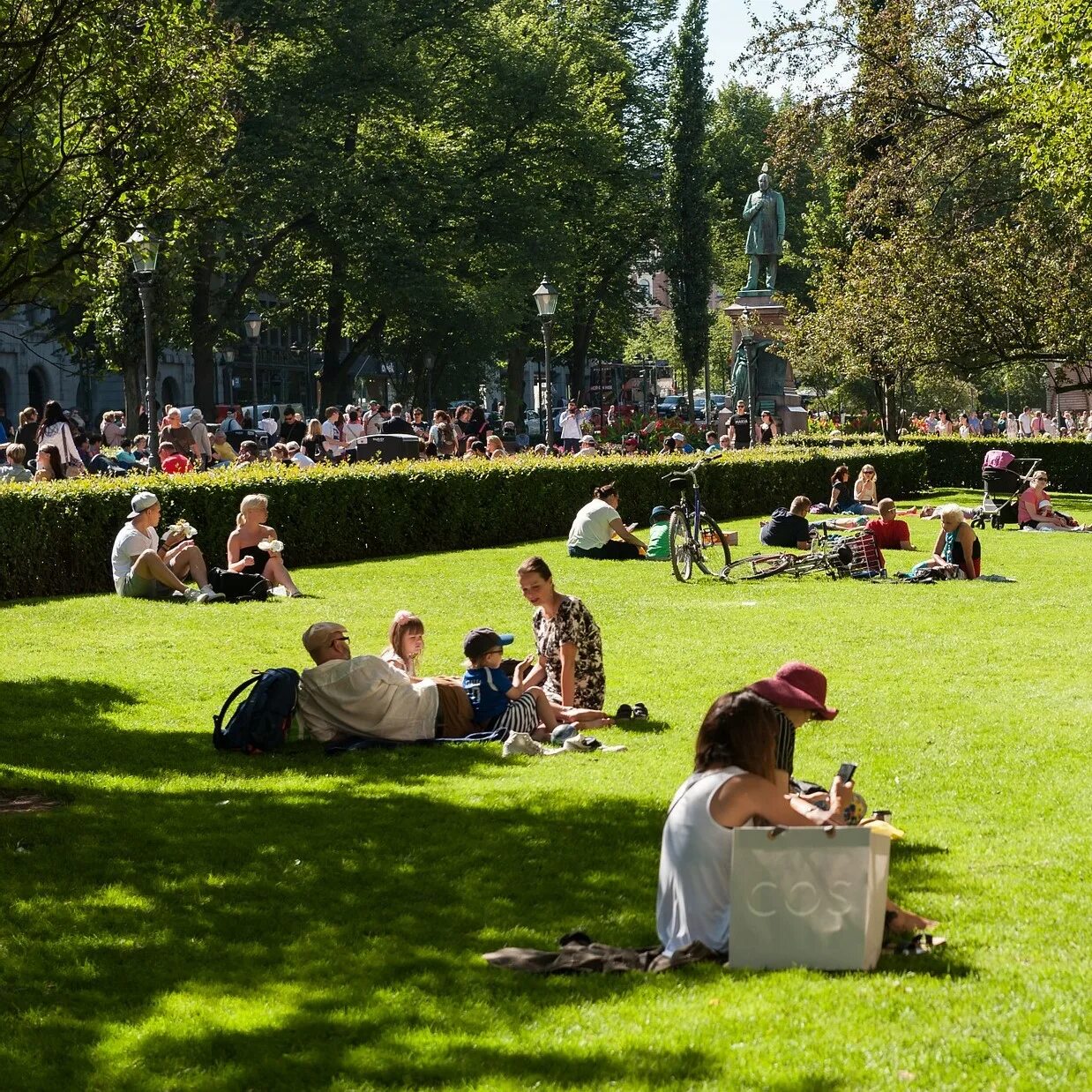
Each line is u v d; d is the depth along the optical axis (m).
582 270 62.59
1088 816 7.88
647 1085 4.55
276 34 44.53
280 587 17.92
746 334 47.16
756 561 20.02
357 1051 4.96
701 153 65.25
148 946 6.18
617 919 6.36
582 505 26.86
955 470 41.75
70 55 10.57
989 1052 4.69
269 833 7.91
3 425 28.73
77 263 10.77
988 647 13.84
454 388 61.62
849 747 9.65
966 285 35.72
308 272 50.38
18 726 10.78
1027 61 26.78
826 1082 4.50
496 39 53.41
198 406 47.00
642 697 11.71
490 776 9.17
